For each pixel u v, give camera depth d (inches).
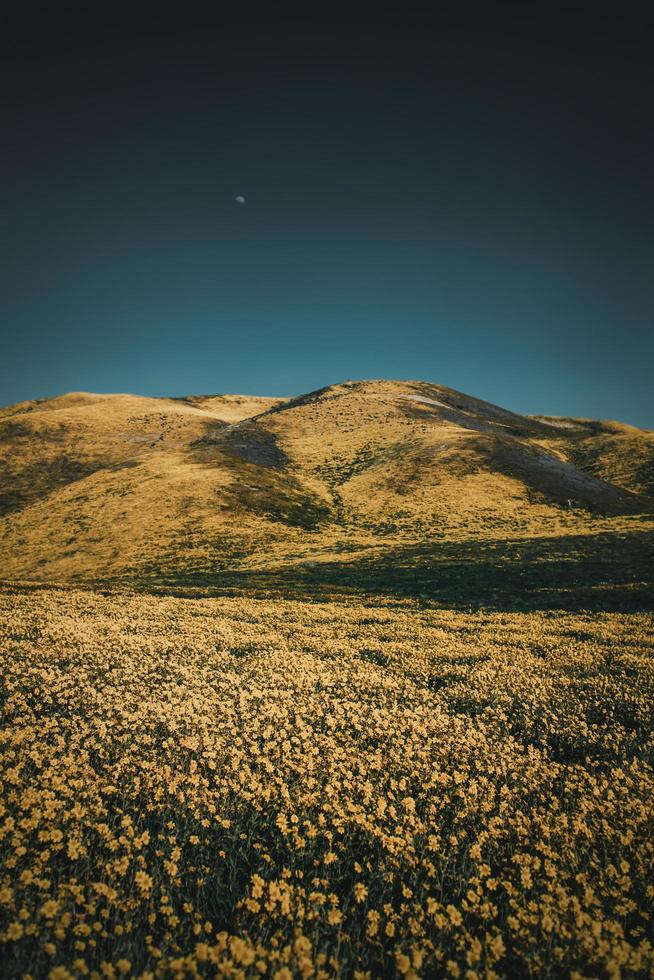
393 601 1363.2
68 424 5807.1
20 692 416.2
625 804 297.6
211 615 1031.0
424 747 370.6
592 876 244.2
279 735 371.6
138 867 227.0
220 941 170.2
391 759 350.9
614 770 350.0
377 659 708.7
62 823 241.9
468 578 1638.8
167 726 370.3
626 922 220.4
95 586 1477.6
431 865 234.2
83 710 399.9
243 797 278.4
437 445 4124.0
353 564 1995.6
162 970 164.4
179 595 1423.5
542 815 289.7
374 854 258.7
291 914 198.8
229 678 531.5
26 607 918.4
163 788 275.7
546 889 236.5
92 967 181.6
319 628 933.2
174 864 213.6
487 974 172.6
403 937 194.5
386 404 5925.2
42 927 182.5
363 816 257.8
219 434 4940.9
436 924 199.3
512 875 243.6
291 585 1695.4
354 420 5359.3
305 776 308.3
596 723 479.8
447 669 650.8
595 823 278.7
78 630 710.5
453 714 483.8
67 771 277.6
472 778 333.4
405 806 275.7
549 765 362.0
